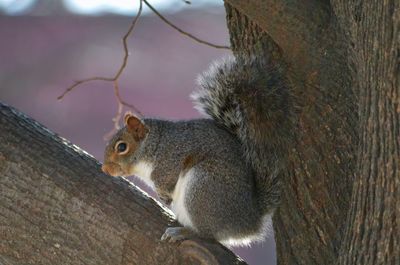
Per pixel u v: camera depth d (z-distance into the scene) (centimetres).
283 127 1055
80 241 980
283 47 1033
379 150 880
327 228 1012
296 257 1030
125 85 2720
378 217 878
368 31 893
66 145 1029
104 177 1017
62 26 2895
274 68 1068
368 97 895
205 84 1135
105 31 2872
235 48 1120
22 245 982
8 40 2852
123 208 998
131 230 988
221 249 1009
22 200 984
